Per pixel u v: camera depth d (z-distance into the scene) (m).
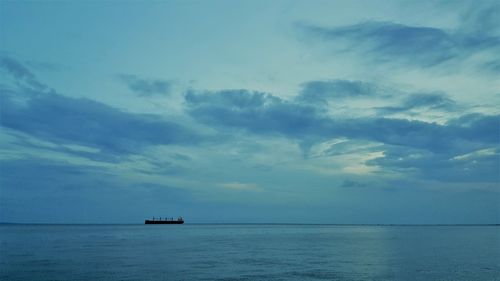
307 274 49.28
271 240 128.50
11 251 79.44
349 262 61.47
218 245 100.88
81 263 58.75
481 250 84.62
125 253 75.62
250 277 47.06
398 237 153.25
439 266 56.56
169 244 104.25
